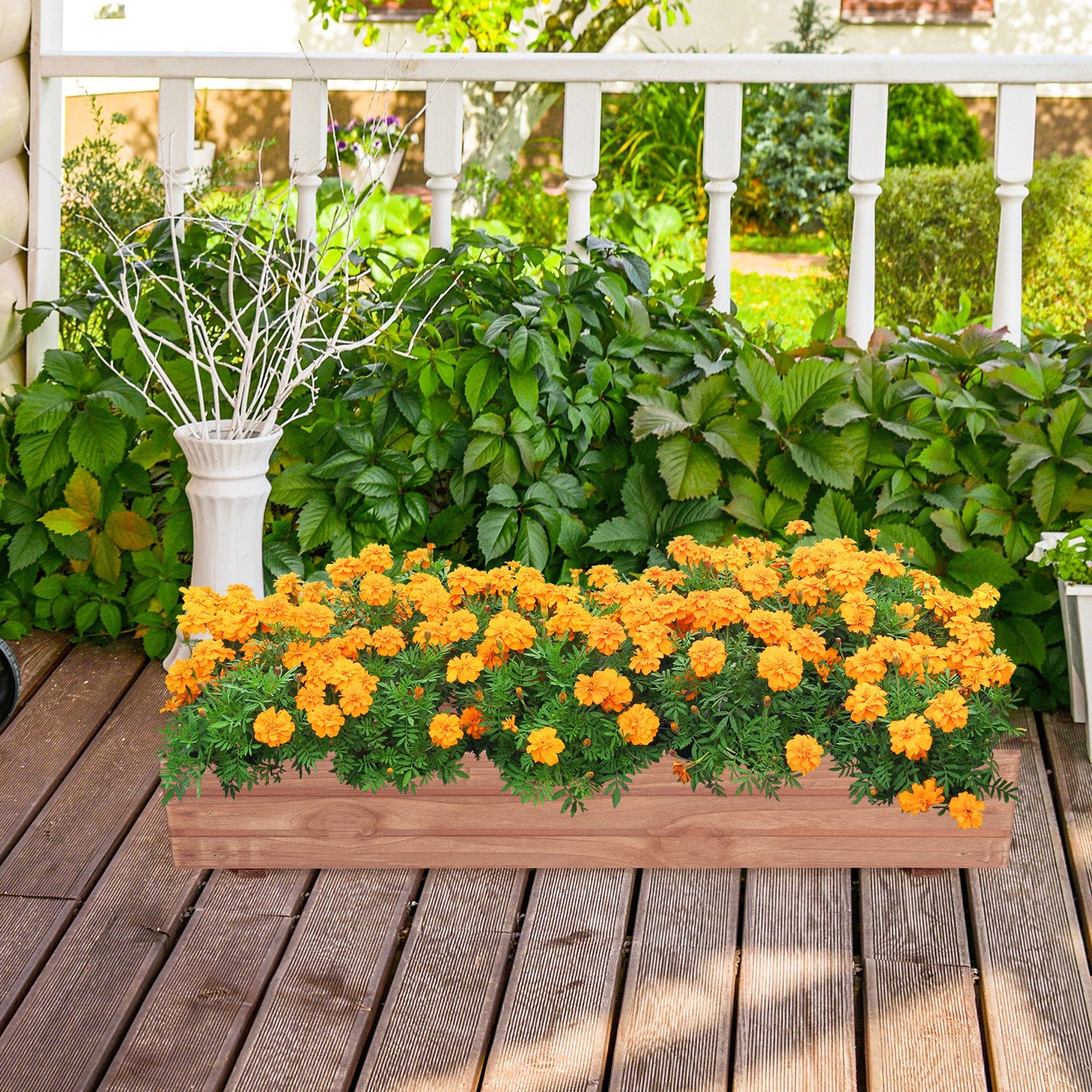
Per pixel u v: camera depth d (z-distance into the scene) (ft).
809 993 7.13
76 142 30.58
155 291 11.19
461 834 8.02
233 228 11.61
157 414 10.80
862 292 11.60
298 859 8.09
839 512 10.15
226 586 9.99
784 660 7.58
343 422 10.76
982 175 21.97
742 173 31.07
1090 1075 6.57
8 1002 7.08
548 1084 6.51
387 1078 6.56
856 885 8.06
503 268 11.35
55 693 10.23
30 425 10.46
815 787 7.86
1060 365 10.55
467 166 25.50
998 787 7.82
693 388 10.34
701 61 11.21
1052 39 32.53
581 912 7.74
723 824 7.98
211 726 7.61
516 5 22.72
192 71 11.54
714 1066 6.63
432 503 11.40
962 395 10.30
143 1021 6.90
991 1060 6.70
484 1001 7.06
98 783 9.06
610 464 10.85
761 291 25.38
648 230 22.20
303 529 10.48
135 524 10.77
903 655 7.75
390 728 7.80
